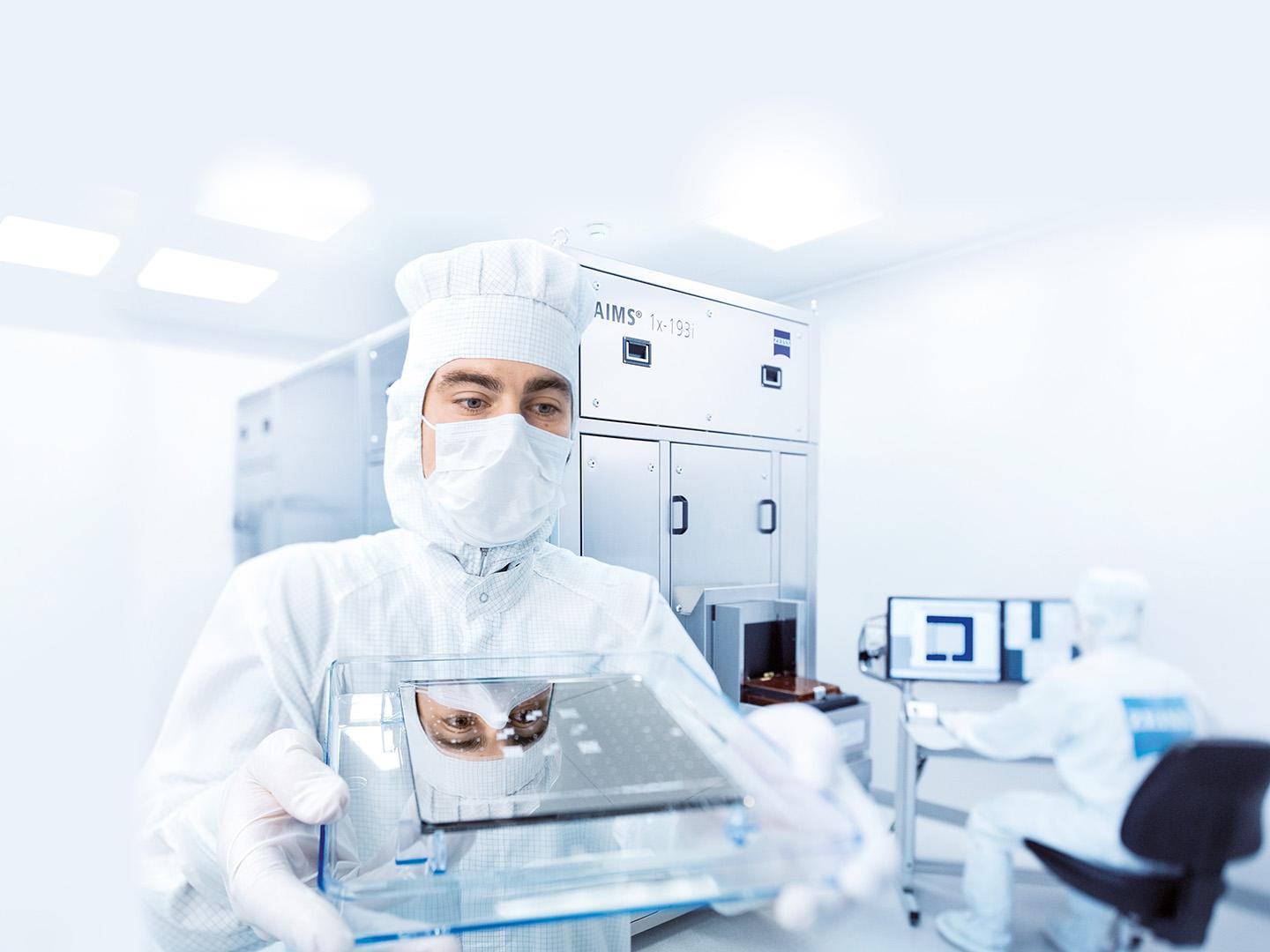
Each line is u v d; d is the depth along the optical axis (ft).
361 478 5.68
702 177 5.40
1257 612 4.65
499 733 1.89
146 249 4.92
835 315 8.11
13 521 3.64
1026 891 4.20
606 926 3.04
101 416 4.04
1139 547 5.26
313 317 6.51
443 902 1.27
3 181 3.84
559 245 4.84
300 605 2.81
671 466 5.49
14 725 3.40
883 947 4.12
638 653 2.60
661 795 1.51
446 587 2.99
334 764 1.80
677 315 5.57
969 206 5.86
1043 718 4.32
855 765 5.82
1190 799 3.55
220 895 2.15
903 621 5.65
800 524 6.59
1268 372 4.72
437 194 5.18
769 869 1.28
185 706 2.58
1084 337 5.75
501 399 2.91
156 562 5.48
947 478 6.93
